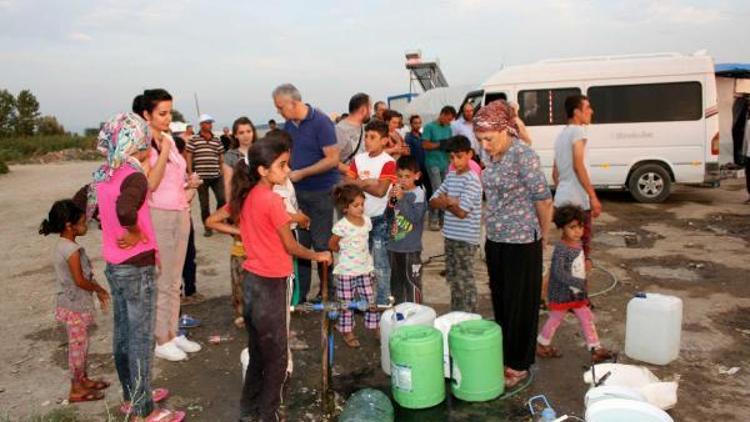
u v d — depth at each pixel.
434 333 3.70
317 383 4.11
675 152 10.66
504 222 3.79
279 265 3.26
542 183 3.66
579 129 4.89
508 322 3.86
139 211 3.33
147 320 3.38
